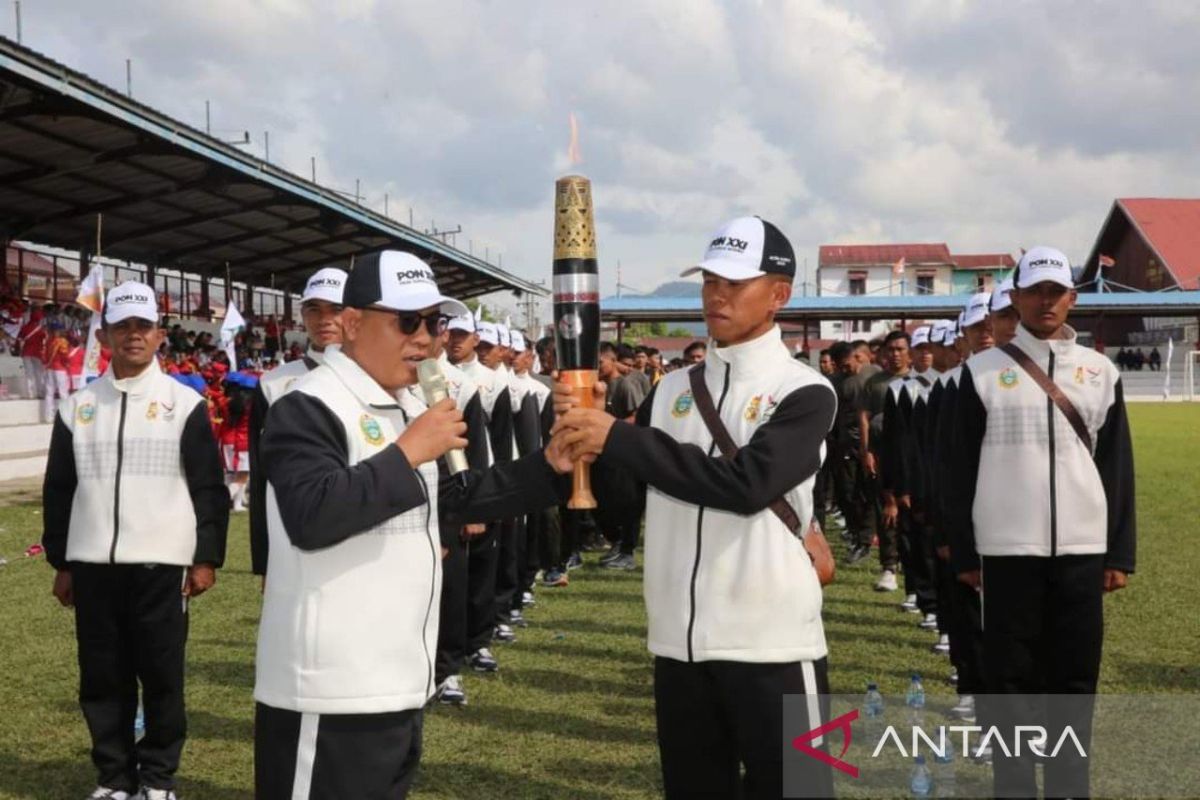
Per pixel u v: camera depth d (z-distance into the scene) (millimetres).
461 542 5254
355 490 2271
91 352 11141
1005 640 3738
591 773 4414
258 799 2486
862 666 5977
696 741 2691
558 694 5516
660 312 31438
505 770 4445
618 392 10633
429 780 4336
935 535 5082
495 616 6395
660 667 2727
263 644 2486
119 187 15742
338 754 2385
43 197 15984
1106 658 5895
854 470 9422
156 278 22578
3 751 4664
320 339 4465
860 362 9430
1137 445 20891
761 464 2482
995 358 3838
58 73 10273
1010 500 3715
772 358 2715
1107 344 48062
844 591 8109
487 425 6406
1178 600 7438
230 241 20766
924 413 6375
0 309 17500
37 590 7871
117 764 4031
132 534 3975
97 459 4016
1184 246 47375
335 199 17688
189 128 12953
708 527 2635
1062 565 3674
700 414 2730
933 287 55719
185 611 4121
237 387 12469
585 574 9102
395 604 2434
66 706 5258
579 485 2670
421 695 2479
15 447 15758
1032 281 3709
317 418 2404
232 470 12578
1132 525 3719
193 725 4992
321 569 2398
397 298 2473
